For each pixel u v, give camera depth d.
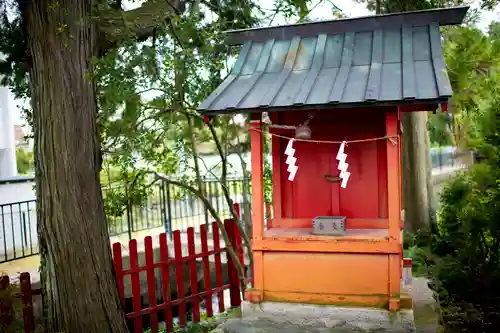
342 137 5.32
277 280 5.02
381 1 9.87
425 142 10.91
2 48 5.71
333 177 5.32
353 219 5.30
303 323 4.87
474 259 7.50
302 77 4.91
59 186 5.51
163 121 5.98
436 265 8.07
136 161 6.15
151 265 6.68
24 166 13.95
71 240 5.52
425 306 5.73
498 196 7.26
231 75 5.22
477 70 9.79
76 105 5.55
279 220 5.52
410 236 10.04
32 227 10.76
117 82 5.38
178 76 5.70
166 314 6.82
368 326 4.69
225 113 4.56
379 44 5.06
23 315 5.64
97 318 5.64
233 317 5.46
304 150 5.45
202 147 7.71
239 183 9.99
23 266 8.17
